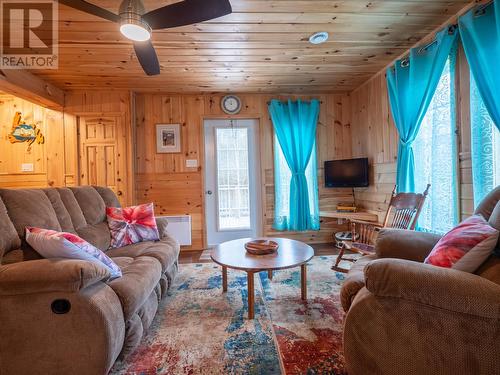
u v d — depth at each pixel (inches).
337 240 141.9
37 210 63.6
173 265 92.8
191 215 148.0
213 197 152.3
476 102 73.2
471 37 72.5
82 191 90.2
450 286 36.1
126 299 53.7
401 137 104.3
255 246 82.0
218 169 152.7
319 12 81.9
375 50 106.4
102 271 49.9
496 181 69.6
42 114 139.3
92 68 113.6
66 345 46.8
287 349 58.9
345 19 85.8
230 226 153.9
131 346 55.6
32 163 138.9
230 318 72.4
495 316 34.0
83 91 138.6
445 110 85.6
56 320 46.4
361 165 133.6
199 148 148.6
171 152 146.9
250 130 154.0
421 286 37.5
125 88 137.6
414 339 39.3
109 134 139.4
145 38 68.7
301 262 71.8
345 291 52.7
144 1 72.6
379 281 40.5
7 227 54.2
